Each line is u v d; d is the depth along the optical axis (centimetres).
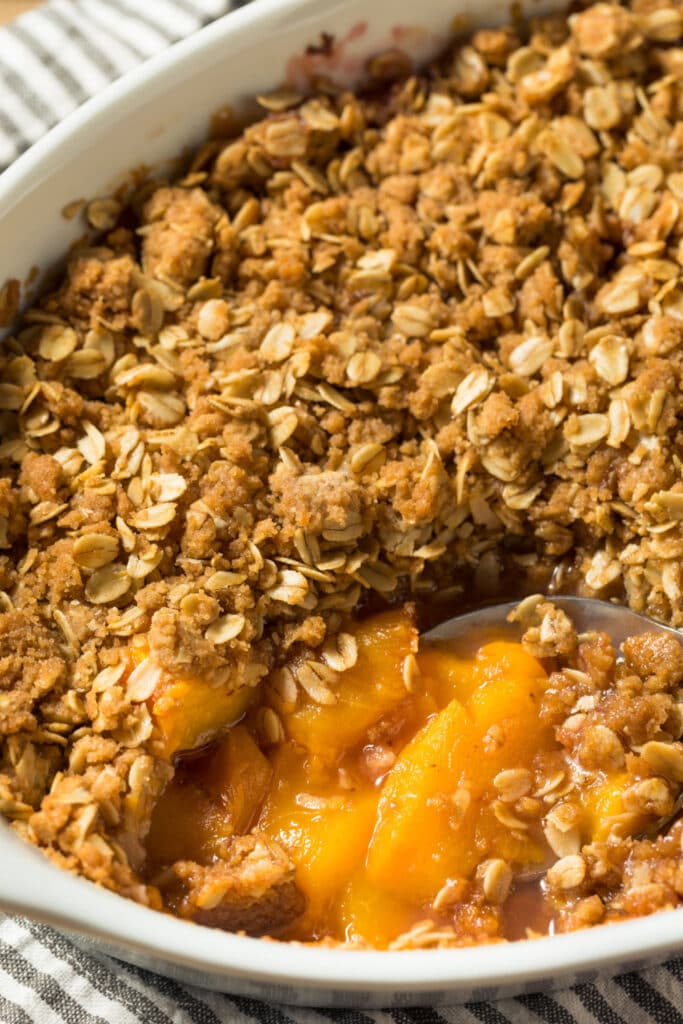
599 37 61
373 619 57
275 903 54
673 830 55
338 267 59
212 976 52
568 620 57
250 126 60
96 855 52
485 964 51
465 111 60
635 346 58
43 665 54
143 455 56
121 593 55
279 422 57
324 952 51
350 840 55
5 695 53
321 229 59
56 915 50
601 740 55
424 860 55
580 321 58
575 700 56
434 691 57
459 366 57
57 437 56
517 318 58
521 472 57
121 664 54
